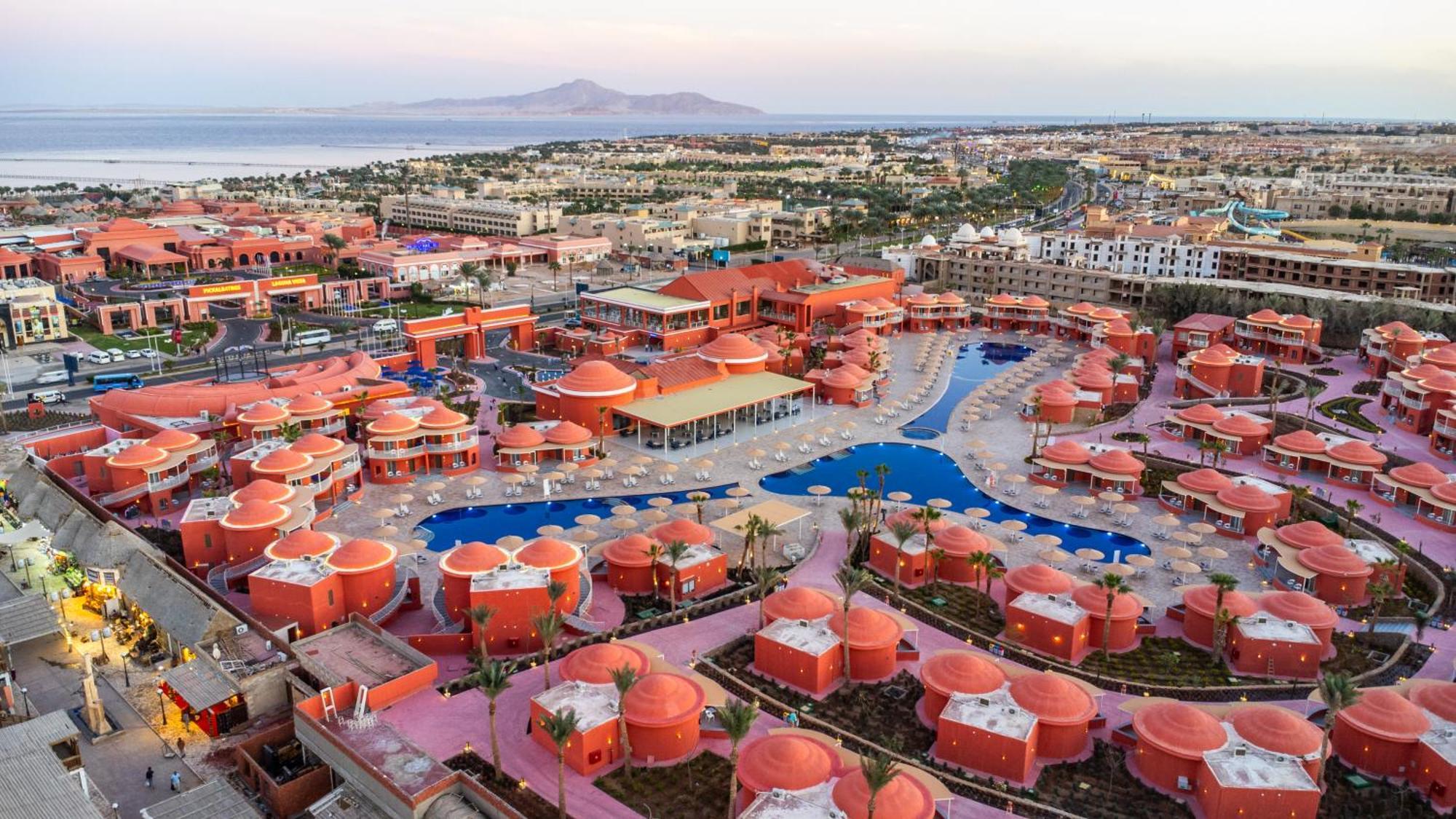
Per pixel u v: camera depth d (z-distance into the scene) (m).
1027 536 114.25
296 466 115.88
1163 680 83.19
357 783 67.69
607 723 70.38
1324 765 67.50
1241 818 64.62
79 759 70.62
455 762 70.31
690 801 67.12
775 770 65.12
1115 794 68.88
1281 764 66.88
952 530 104.31
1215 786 65.12
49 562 106.56
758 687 81.62
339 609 91.12
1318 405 156.38
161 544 108.12
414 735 73.38
